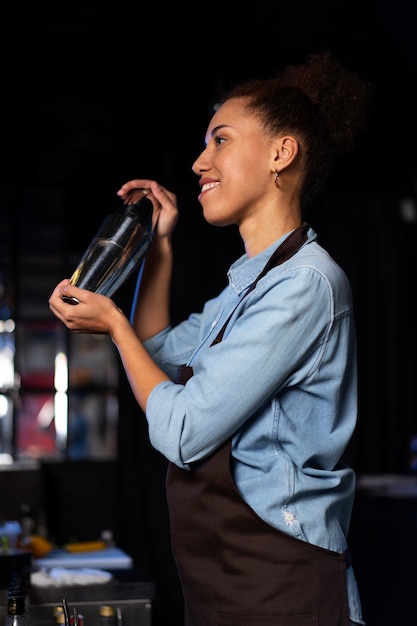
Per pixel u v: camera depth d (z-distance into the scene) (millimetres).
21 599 1685
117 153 5844
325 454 1428
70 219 5957
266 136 1512
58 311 1429
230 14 4656
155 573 5785
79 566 2916
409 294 6180
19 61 5219
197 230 6059
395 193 6230
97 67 5305
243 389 1331
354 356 1494
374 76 4418
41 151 5797
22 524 3857
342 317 1418
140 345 1416
